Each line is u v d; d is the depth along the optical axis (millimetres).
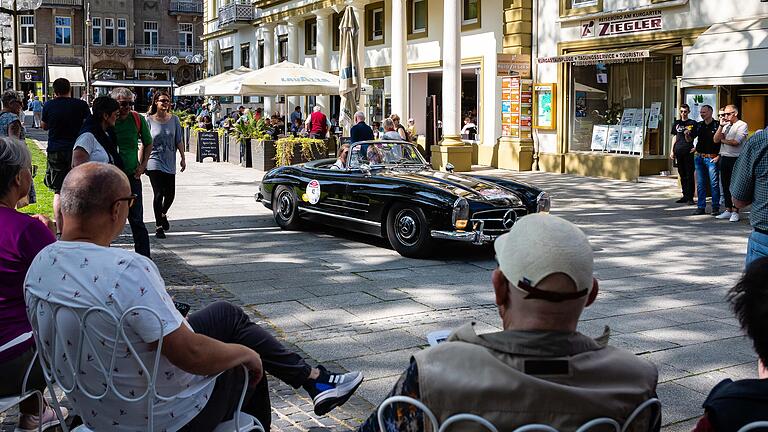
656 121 18188
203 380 3029
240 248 9711
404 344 5812
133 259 2854
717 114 15320
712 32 15500
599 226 11711
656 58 18031
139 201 8148
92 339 2777
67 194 2967
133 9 64000
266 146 20547
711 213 12836
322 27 29828
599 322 6414
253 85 18531
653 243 10250
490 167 22312
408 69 26297
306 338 5957
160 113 10031
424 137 24703
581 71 19859
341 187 10000
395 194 9203
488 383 2008
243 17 37625
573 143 20266
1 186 3641
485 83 22797
